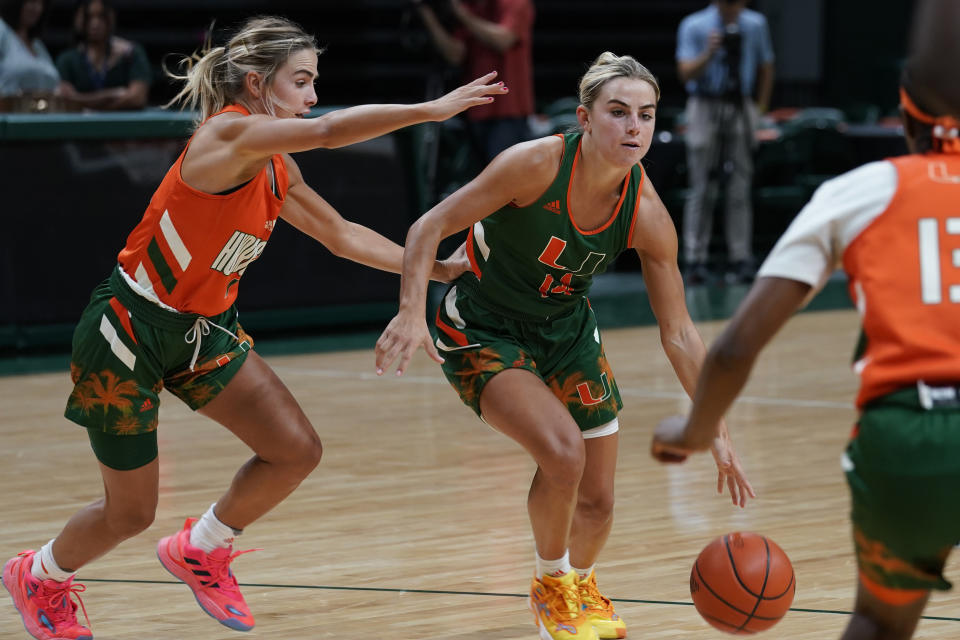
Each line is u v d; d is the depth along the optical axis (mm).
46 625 10070
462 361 10172
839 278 38062
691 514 14367
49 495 15469
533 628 10578
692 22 34625
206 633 10602
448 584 11852
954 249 6328
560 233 9820
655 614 10891
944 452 6160
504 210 9906
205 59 9820
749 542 8977
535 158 9641
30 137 24844
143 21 45250
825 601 11125
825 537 13320
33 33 26422
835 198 6508
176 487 15812
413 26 40656
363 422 19906
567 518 9836
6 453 17859
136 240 9656
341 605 11281
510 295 10133
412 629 10586
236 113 9422
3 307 25250
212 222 9430
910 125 6746
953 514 6234
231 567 12516
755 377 23750
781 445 18109
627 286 36812
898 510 6305
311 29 47156
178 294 9602
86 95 27688
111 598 11562
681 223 39312
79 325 9836
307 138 8984
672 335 10250
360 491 15617
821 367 24688
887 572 6551
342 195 27469
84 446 18297
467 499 15164
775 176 39781
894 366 6305
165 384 10047
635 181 9906
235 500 10062
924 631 10367
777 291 6457
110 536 9977
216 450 17969
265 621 10875
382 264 10805
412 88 47469
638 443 18250
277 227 27547
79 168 25469
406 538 13477
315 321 28031
